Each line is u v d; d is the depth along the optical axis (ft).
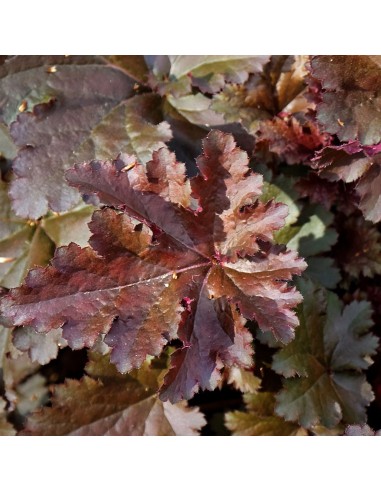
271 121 1.70
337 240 1.77
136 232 1.47
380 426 1.69
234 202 1.48
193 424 1.61
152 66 1.72
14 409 1.65
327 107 1.58
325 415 1.60
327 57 1.58
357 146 1.60
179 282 1.49
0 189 1.68
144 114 1.68
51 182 1.62
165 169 1.48
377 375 1.71
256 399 1.64
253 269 1.49
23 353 1.66
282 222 1.48
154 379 1.63
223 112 1.71
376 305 1.74
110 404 1.61
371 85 1.59
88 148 1.64
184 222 1.49
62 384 1.60
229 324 1.49
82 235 1.65
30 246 1.67
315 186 1.70
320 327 1.63
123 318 1.46
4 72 1.67
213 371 1.47
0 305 1.45
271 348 1.65
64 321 1.45
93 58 1.69
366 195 1.61
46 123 1.64
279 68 1.72
